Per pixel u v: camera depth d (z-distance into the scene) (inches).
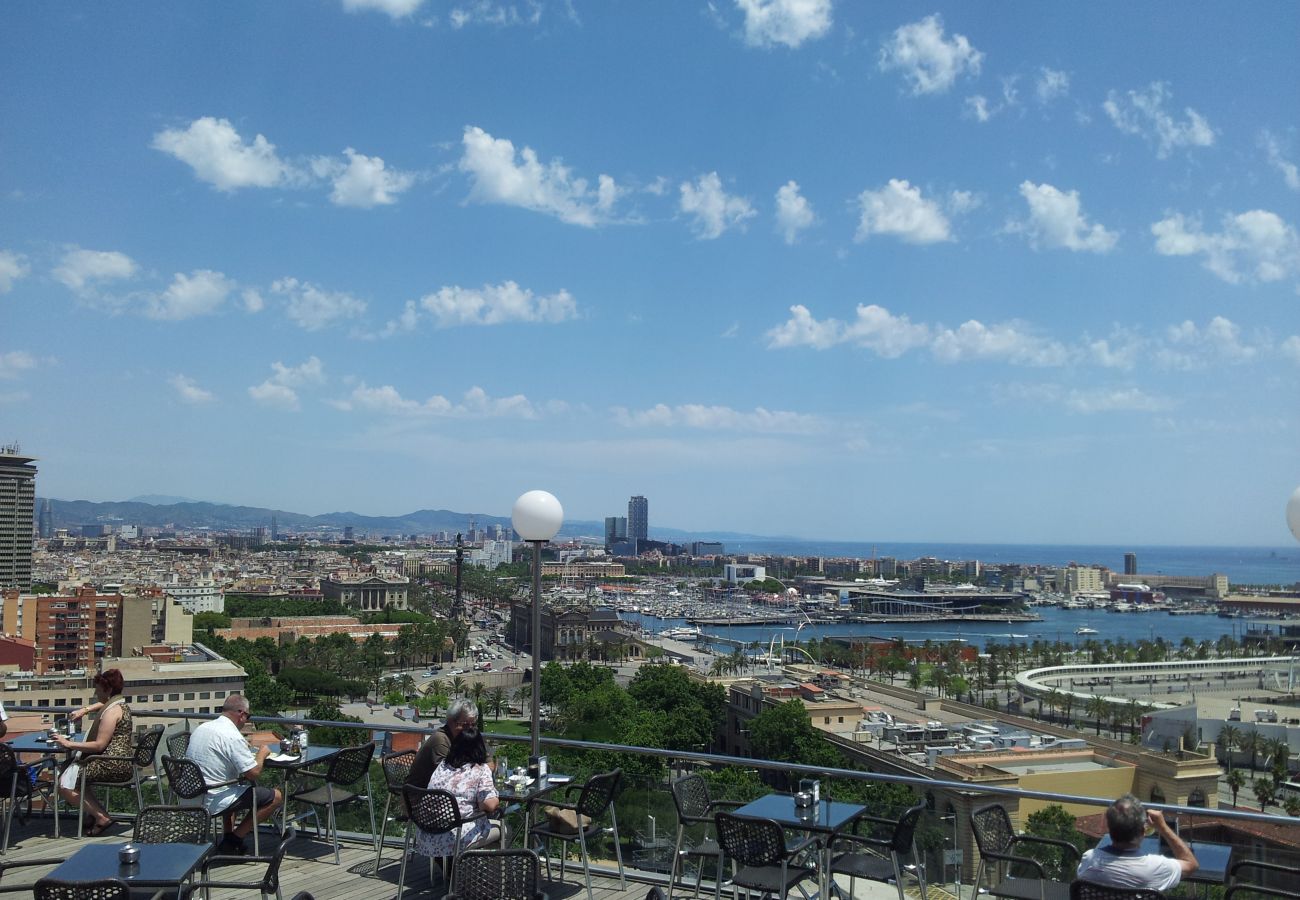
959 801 466.6
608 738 4525.1
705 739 4886.8
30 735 615.2
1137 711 5521.7
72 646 5979.3
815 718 4217.5
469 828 474.0
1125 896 335.3
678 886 530.6
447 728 491.2
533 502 531.5
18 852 565.9
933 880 461.4
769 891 424.2
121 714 589.0
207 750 503.2
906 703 5423.2
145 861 345.4
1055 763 1765.5
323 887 513.7
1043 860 444.8
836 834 459.2
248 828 524.4
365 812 605.3
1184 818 431.8
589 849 558.6
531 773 535.5
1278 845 406.9
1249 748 4325.8
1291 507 447.8
